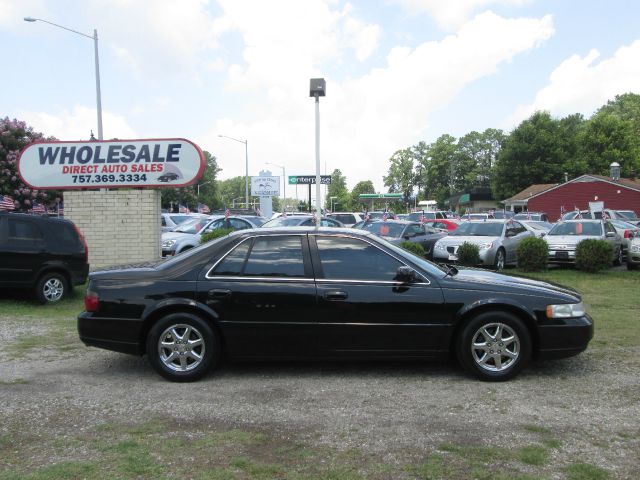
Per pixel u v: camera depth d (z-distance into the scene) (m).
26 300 10.95
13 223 10.27
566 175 63.56
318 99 16.12
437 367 6.01
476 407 4.79
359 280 5.52
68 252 10.63
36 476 3.50
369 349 5.50
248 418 4.54
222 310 5.47
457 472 3.57
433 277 5.56
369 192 127.25
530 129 66.88
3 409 4.76
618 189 48.94
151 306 5.50
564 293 5.66
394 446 3.98
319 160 16.28
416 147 115.12
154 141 13.97
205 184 117.19
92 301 5.61
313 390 5.26
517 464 3.68
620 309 9.41
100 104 25.97
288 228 5.84
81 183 14.14
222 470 3.60
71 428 4.33
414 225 18.14
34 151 14.12
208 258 5.62
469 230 17.36
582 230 17.12
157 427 4.34
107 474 3.55
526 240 15.31
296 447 3.96
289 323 5.46
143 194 13.99
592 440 4.07
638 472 3.57
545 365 6.04
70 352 6.76
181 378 5.50
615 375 5.68
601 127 69.00
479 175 101.69
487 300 5.45
